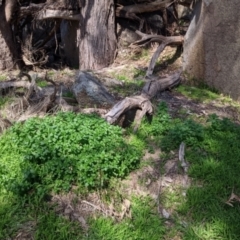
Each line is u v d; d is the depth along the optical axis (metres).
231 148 4.84
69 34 9.55
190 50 7.18
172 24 9.49
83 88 5.68
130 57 8.65
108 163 4.18
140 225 3.84
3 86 6.18
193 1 8.20
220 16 6.48
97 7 8.33
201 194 4.16
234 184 4.32
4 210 3.79
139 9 8.90
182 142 4.79
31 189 3.98
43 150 4.16
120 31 8.98
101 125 4.61
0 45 8.01
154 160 4.65
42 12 8.32
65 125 4.50
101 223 3.80
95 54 8.45
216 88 6.81
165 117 5.29
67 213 3.87
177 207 4.09
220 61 6.64
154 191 4.27
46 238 3.58
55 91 5.21
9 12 7.91
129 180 4.32
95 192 4.09
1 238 3.58
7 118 5.14
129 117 5.27
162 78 6.84
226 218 3.94
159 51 7.53
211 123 5.32
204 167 4.47
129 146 4.55
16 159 4.21
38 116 4.96
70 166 4.11
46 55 9.63
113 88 6.54
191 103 6.19
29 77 6.22
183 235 3.81
